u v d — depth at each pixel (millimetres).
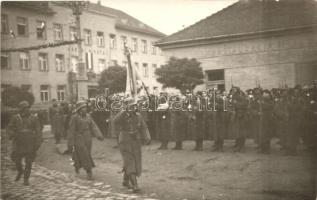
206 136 10570
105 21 15727
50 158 10406
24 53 16812
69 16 16203
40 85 17047
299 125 9602
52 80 16891
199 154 9891
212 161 8852
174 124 10953
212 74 13727
